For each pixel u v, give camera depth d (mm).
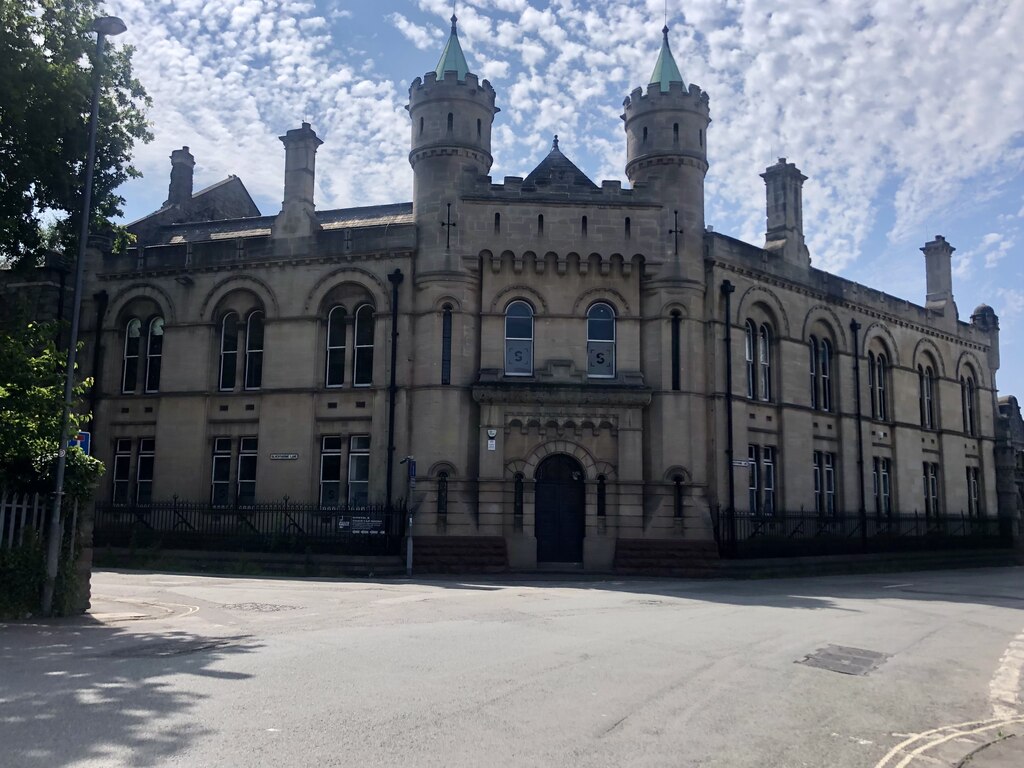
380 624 14180
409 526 25781
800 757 7309
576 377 28547
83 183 19000
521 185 29422
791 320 33531
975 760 7344
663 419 28531
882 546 35031
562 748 7176
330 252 29859
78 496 15266
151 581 22156
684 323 29172
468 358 28500
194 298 31344
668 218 29609
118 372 32000
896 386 38844
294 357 29922
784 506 32094
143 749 6684
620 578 26000
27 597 14516
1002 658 12883
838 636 14367
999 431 46062
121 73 19047
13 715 7680
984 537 40844
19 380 15516
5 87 16125
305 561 26297
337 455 29391
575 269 29281
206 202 39625
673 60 31734
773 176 34750
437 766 6539
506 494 27625
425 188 29344
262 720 7652
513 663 10758
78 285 15484
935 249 44312
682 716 8445
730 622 15625
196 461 30375
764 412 32188
